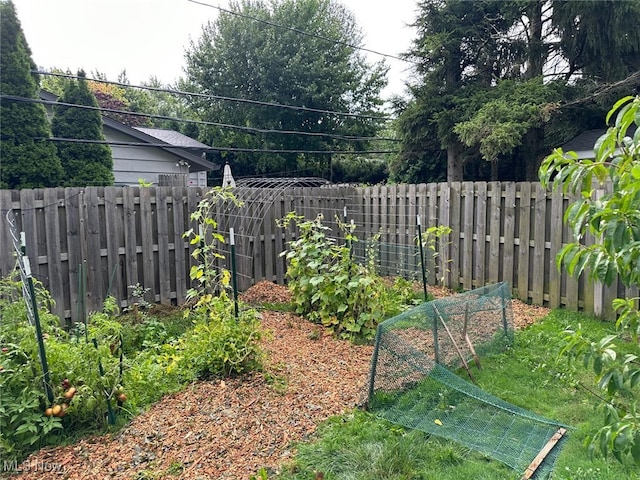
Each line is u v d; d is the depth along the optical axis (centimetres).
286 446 260
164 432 273
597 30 1130
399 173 1728
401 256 722
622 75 1174
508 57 1366
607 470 233
